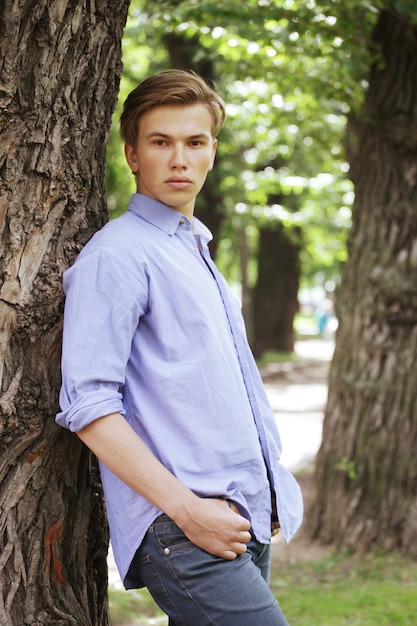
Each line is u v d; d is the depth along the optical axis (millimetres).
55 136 2049
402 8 4531
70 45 2055
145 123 2037
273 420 2145
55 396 2064
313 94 6273
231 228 16594
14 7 1942
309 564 5348
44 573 2098
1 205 1994
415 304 5293
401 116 5242
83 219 2141
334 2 4711
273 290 22031
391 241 5355
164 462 1873
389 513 5367
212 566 1852
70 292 1905
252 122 8625
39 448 2057
